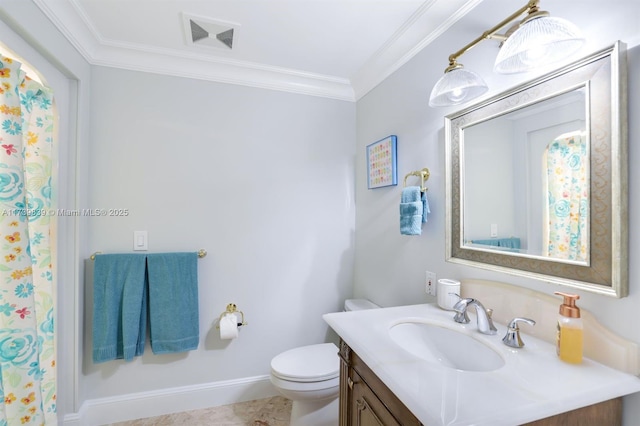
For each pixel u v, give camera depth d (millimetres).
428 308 1275
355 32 1605
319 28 1574
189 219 1912
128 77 1802
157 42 1710
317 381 1486
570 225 868
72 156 1609
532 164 976
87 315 1717
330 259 2232
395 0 1351
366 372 961
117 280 1725
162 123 1863
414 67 1602
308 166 2180
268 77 2053
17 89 1178
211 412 1882
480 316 1008
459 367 1012
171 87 1884
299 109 2162
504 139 1074
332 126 2246
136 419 1792
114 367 1768
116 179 1778
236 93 2016
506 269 1056
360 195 2211
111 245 1772
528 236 987
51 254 1497
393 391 706
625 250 754
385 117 1879
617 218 757
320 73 2076
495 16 1127
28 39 1233
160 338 1780
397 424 773
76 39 1529
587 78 824
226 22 1529
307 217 2174
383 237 1877
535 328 951
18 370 1197
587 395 661
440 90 1072
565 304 819
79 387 1644
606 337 785
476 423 569
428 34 1477
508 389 677
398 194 1729
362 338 962
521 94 1012
